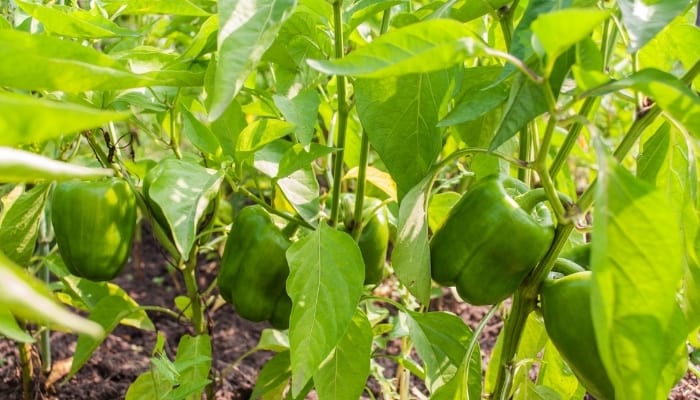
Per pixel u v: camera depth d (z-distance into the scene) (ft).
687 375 3.40
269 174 2.69
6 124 1.45
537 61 2.18
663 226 1.85
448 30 1.91
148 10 2.67
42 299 1.27
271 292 2.78
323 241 2.46
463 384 2.45
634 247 1.87
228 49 2.03
